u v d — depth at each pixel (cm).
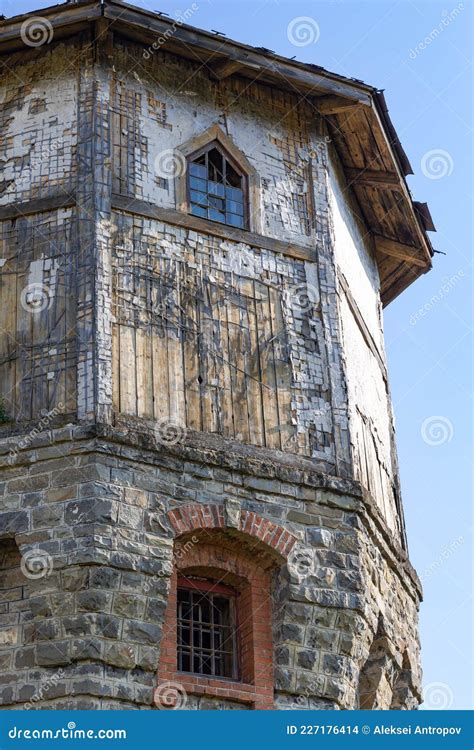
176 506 1886
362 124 2266
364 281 2439
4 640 1797
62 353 1938
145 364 1959
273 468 1980
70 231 2017
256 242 2139
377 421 2333
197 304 2047
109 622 1777
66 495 1838
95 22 2081
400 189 2372
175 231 2075
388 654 2083
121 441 1877
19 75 2155
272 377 2062
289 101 2273
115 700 1747
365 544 2033
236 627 1936
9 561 1856
